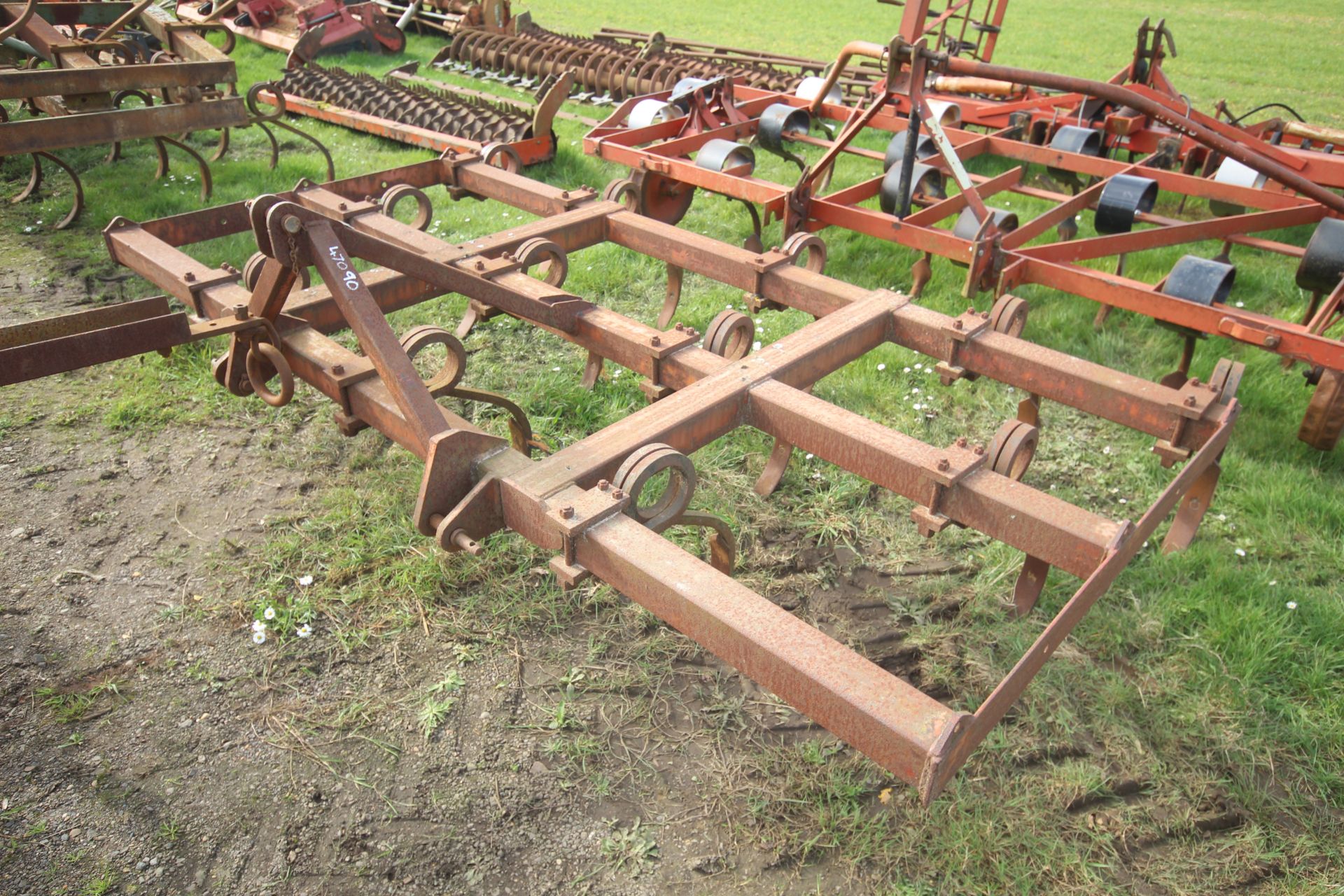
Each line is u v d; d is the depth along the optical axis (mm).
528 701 3064
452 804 2709
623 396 4738
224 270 3949
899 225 5293
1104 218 5664
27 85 6113
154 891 2438
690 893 2488
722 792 2770
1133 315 5785
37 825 2590
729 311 3840
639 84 10383
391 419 3115
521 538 3754
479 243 4465
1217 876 2553
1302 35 19797
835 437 3021
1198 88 13805
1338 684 3139
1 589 3406
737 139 7441
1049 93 9016
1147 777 2838
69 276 5891
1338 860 2598
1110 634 3346
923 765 1851
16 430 4324
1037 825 2684
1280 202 5531
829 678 2018
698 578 2320
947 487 2770
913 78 5082
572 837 2627
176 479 4062
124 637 3238
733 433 4492
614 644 3299
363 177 5422
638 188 6430
